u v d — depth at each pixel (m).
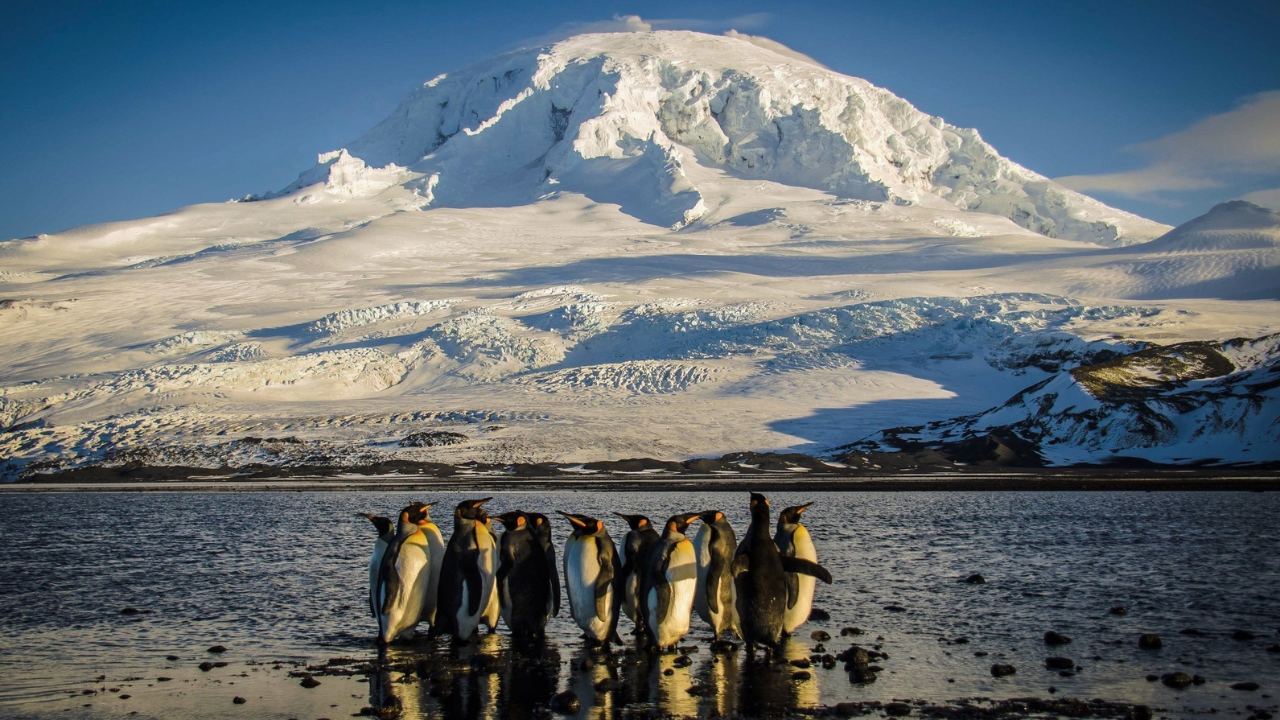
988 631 10.66
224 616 12.09
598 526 10.41
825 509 24.86
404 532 10.62
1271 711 7.65
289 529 21.89
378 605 10.50
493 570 10.73
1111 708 7.75
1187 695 8.12
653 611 9.82
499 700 8.36
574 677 9.10
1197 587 13.20
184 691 8.70
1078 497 28.16
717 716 7.80
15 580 14.85
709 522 10.26
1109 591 12.97
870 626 10.98
